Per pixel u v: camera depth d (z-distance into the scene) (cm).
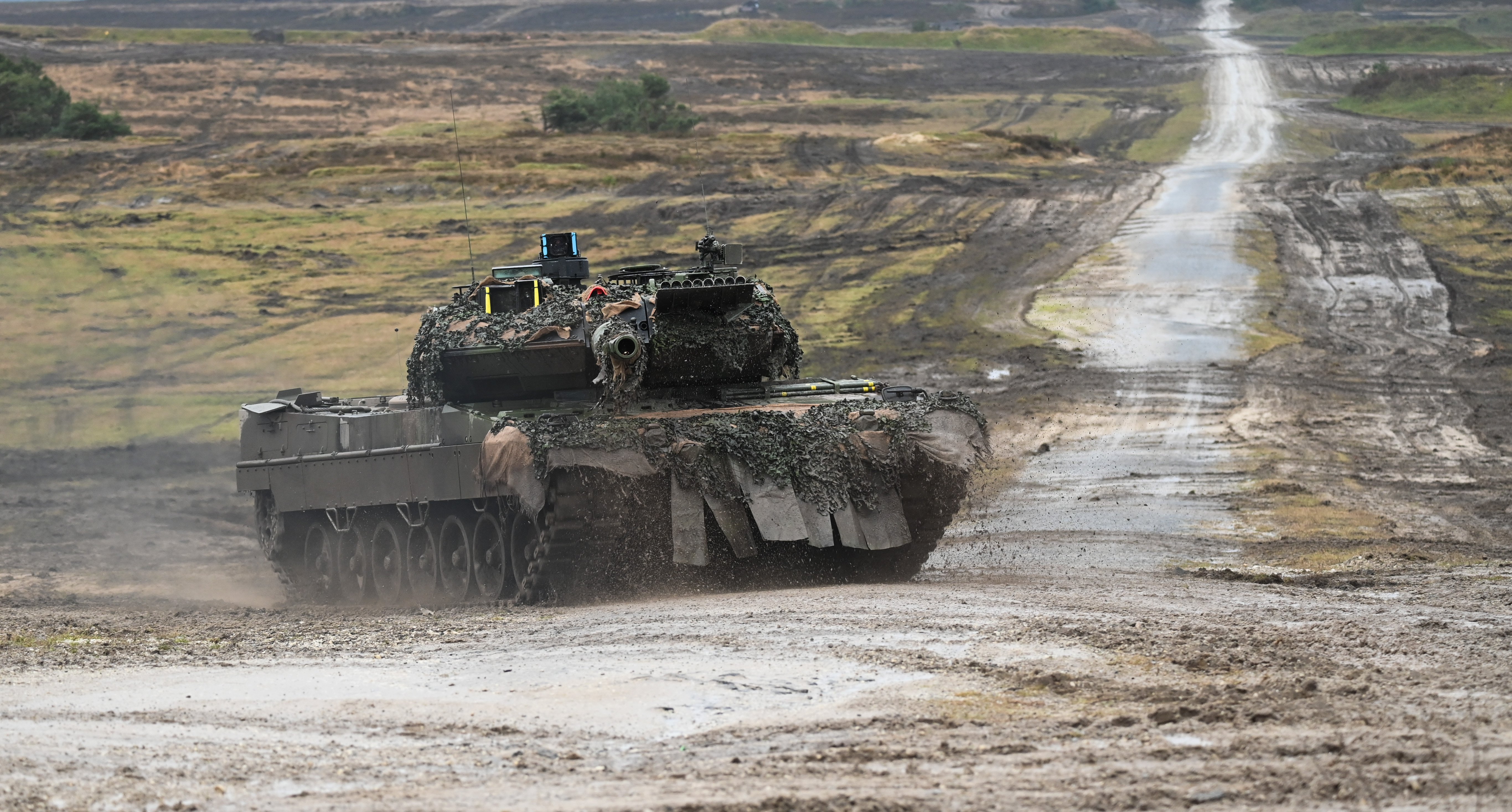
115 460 16175
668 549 6675
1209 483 11731
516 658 4766
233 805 2931
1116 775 3031
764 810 2806
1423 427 14600
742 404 7288
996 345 19838
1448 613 5231
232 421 18000
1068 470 12719
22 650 5453
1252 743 3238
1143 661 4281
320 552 8950
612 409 6888
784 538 6391
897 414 6969
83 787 3083
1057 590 6175
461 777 3159
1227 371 17838
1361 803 2767
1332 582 6512
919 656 4466
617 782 3088
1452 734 3250
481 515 7181
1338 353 18688
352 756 3378
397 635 5550
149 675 4638
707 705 3888
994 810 2792
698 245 7881
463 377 7425
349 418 8144
